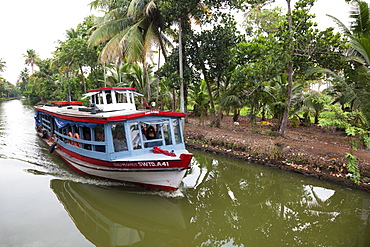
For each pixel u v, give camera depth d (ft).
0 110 114.32
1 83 248.11
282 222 21.22
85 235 18.01
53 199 23.21
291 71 41.78
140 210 22.58
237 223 20.95
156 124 26.22
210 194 26.32
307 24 37.93
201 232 19.58
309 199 25.44
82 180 27.94
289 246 17.84
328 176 28.66
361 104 30.99
